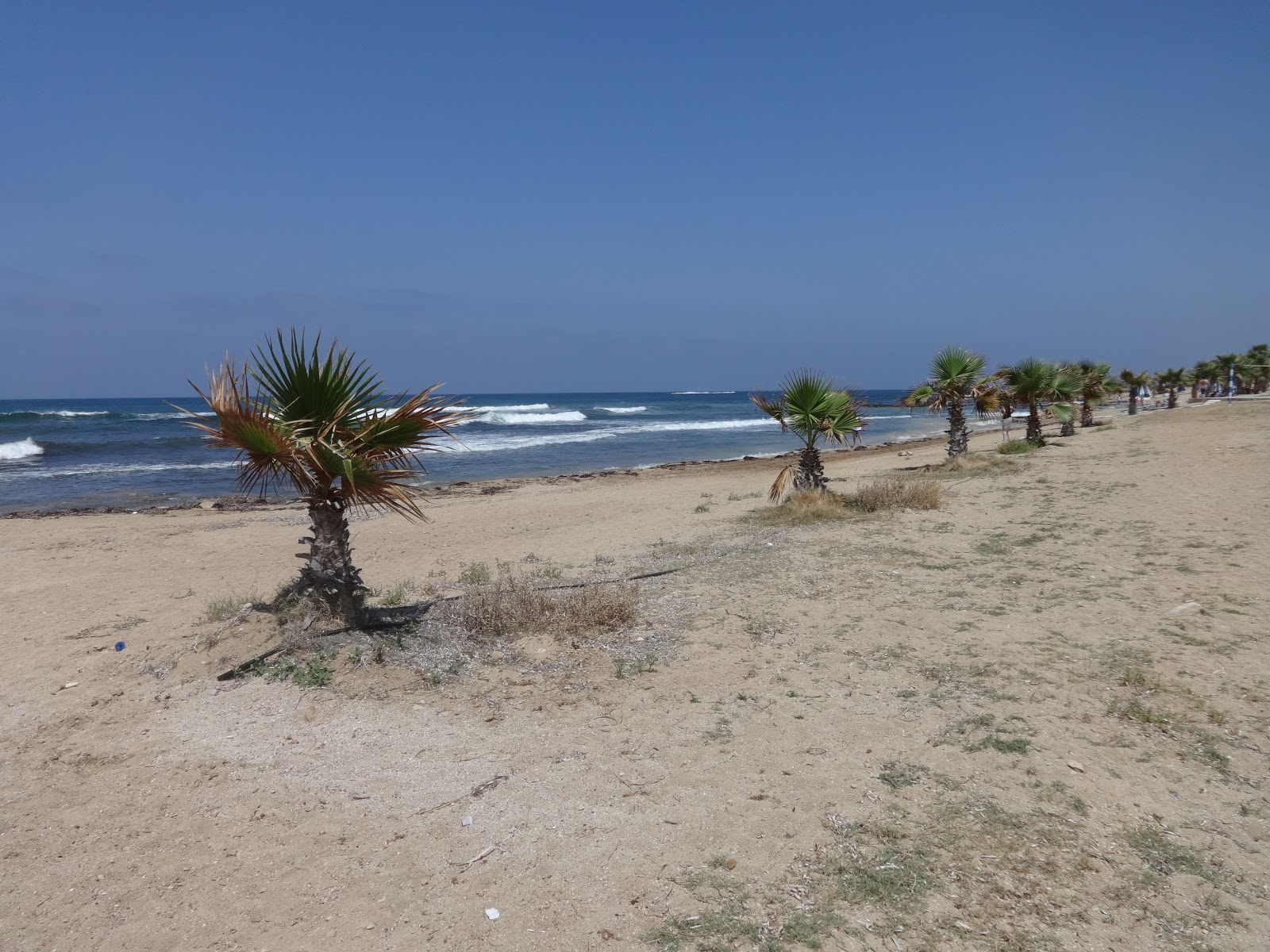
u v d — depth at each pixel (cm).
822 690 492
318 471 552
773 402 1252
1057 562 793
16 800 388
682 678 519
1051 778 379
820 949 273
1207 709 443
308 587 592
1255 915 288
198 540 1280
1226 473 1336
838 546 923
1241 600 625
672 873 317
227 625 600
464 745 431
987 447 2609
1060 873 312
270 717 470
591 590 696
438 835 347
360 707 480
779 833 342
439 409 579
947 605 664
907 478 1592
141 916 301
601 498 1727
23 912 305
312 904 305
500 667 539
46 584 898
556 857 329
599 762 409
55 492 2181
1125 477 1384
